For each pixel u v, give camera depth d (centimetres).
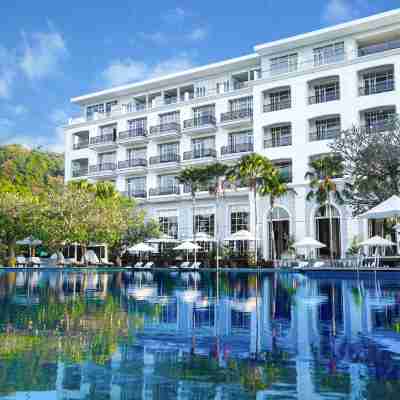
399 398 428
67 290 1597
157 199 4722
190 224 4562
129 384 472
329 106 3812
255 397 432
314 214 3775
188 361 561
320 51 4022
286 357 581
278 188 3472
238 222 4306
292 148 3938
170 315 947
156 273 3031
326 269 2412
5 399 429
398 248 3250
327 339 688
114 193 4325
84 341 677
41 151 7812
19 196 4066
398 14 3603
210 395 438
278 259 3691
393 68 3644
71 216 3669
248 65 4503
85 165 5544
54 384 471
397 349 623
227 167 3875
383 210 1900
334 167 3225
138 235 4247
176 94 5028
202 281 2145
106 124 5228
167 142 4844
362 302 1184
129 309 1052
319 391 448
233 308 1066
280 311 1009
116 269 3669
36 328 786
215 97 4578
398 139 2544
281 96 4128
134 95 5188
